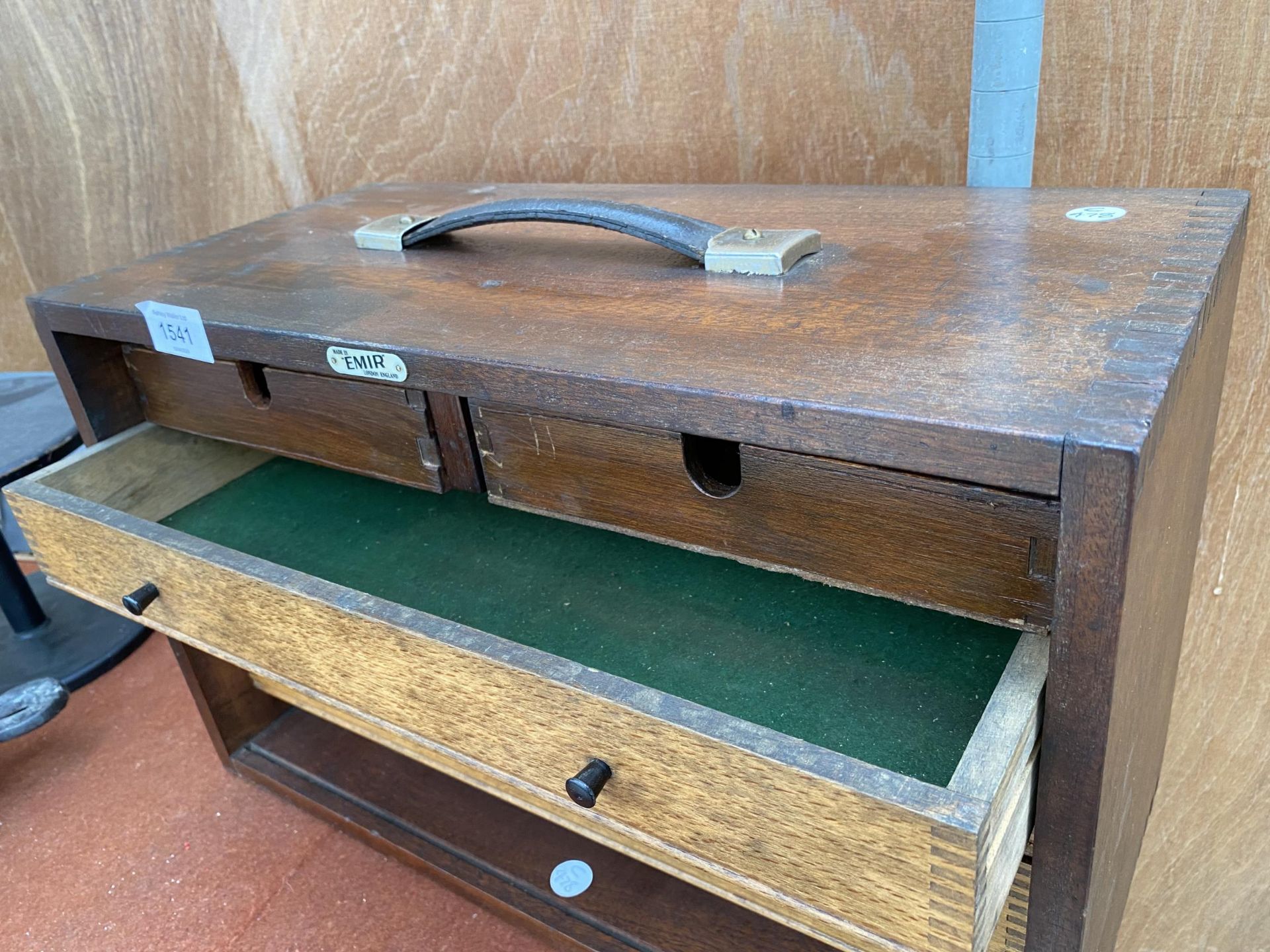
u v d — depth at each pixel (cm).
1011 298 52
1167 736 96
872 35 82
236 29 111
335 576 77
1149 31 73
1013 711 46
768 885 52
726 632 66
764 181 93
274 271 76
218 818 99
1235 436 84
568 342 55
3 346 146
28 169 130
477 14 98
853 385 45
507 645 56
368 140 112
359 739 104
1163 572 52
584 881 86
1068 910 51
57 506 77
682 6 88
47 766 107
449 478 66
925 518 47
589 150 100
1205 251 55
